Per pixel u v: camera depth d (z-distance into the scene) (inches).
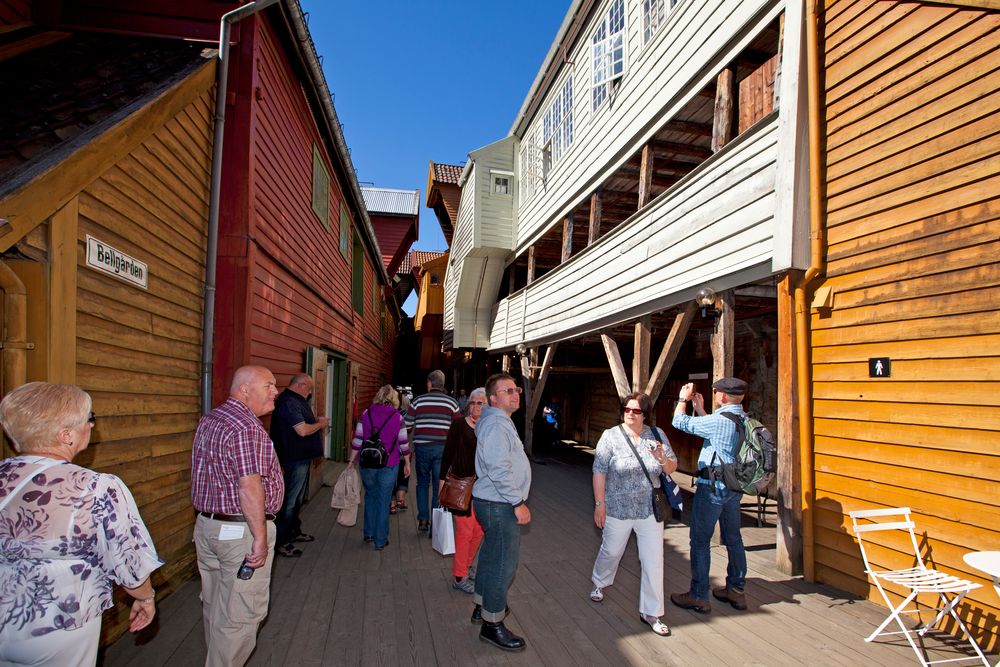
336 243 397.4
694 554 151.2
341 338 429.4
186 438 173.9
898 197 152.4
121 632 130.3
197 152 179.0
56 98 141.5
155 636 131.1
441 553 188.7
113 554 69.6
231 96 195.6
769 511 285.6
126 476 137.2
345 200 431.2
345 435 435.8
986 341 129.9
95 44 184.9
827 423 172.2
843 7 171.0
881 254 156.4
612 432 146.7
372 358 682.2
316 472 318.7
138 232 141.9
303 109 281.7
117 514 70.4
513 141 514.3
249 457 97.1
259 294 209.2
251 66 197.6
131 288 139.3
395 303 1010.7
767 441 146.3
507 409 134.9
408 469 267.0
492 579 128.6
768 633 136.6
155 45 191.5
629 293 279.9
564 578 177.9
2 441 93.7
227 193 192.2
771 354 315.9
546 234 441.7
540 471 410.9
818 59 176.9
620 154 298.2
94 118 132.6
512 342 498.3
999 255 128.1
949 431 136.6
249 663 121.4
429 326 938.1
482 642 132.0
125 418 136.6
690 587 152.9
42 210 100.0
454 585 167.6
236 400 104.0
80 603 66.1
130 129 131.2
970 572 130.4
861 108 164.4
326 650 127.7
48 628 63.4
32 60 164.4
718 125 213.5
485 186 504.4
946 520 136.3
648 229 263.3
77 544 66.4
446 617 146.0
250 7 184.5
